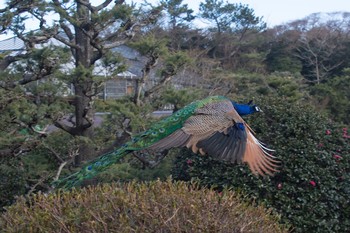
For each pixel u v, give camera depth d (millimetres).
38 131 8711
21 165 9414
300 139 7043
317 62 31922
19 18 8445
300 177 6773
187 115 4273
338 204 6914
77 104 9180
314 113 7457
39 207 4480
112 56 9008
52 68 8492
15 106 8234
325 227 6758
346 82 22297
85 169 4523
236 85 19359
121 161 9289
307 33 33156
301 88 22922
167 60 9117
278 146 6941
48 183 9055
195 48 28922
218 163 7004
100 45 8695
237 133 4020
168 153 9086
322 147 7094
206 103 4301
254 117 7234
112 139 9469
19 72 8594
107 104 8906
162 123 4352
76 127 9273
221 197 4613
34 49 8188
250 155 3949
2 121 8477
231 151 3938
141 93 9391
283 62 32188
